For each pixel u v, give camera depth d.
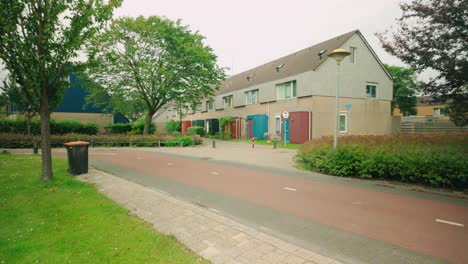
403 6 7.36
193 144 21.81
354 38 23.70
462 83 6.71
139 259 3.24
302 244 3.90
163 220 4.66
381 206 5.66
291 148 19.16
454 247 3.75
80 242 3.72
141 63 21.73
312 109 22.03
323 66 22.50
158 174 9.55
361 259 3.45
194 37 24.83
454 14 6.44
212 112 40.31
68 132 23.92
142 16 22.70
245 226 4.40
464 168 6.43
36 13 7.11
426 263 3.32
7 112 25.84
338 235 4.20
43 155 7.84
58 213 4.98
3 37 6.55
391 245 3.84
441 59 6.77
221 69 26.84
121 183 7.71
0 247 3.60
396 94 33.12
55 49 7.36
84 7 7.46
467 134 9.27
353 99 23.80
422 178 7.36
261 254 3.44
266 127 27.55
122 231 4.10
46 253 3.42
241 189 7.29
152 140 22.50
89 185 7.46
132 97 23.89
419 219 4.87
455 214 5.12
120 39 22.23
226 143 24.97
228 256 3.38
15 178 8.16
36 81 7.35
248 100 31.45
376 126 24.94
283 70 27.66
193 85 24.75
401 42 7.57
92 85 22.95
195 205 5.81
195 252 3.47
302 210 5.46
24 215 4.90
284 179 8.62
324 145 10.29
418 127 24.83
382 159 8.02
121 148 20.38
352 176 8.89
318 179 8.59
